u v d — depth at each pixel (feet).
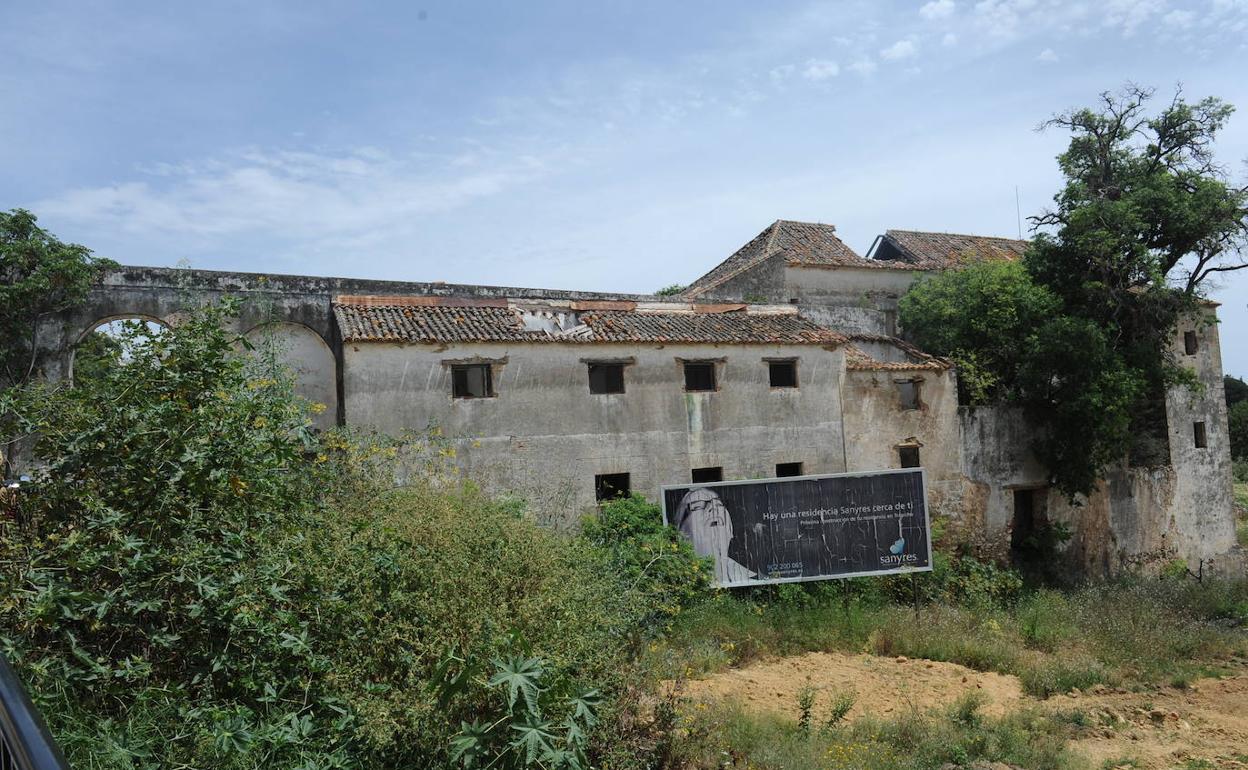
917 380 66.44
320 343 54.29
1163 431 80.07
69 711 16.53
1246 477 126.82
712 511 48.55
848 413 63.77
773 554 48.75
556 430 53.83
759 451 59.88
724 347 59.47
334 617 19.67
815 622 46.39
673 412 57.47
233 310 23.54
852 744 29.14
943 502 66.39
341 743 17.88
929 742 30.12
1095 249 68.95
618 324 58.18
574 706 18.69
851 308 76.64
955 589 58.44
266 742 16.97
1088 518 73.61
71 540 17.56
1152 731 35.12
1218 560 82.07
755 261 79.92
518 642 18.47
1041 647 48.34
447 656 17.80
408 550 22.17
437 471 43.70
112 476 19.85
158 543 19.13
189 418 20.39
